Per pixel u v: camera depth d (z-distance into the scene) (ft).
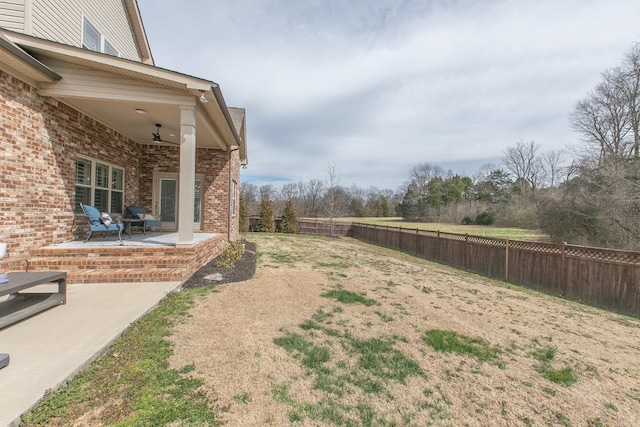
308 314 13.84
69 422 6.25
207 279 18.97
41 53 17.54
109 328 10.64
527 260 27.43
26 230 17.78
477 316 15.51
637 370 10.52
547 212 49.26
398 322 13.66
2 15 17.85
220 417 6.75
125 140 29.53
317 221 85.76
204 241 23.67
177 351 9.59
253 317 12.96
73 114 21.75
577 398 8.52
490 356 10.86
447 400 8.04
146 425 6.30
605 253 21.50
